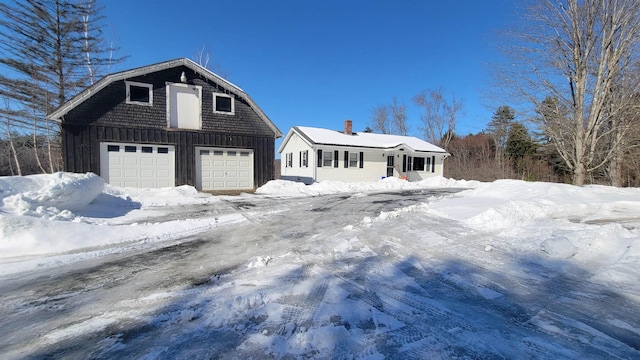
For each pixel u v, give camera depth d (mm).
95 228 6055
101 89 13008
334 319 2826
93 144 12859
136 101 13664
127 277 3969
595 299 3197
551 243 4648
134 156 13609
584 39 13773
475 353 2326
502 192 11086
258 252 5012
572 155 14805
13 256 4801
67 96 21578
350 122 24188
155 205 10266
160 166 14094
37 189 7156
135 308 3111
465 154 35781
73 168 12523
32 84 20172
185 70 14617
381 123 45281
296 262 4449
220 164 15383
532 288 3486
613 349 2352
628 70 13281
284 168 25531
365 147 20953
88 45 21656
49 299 3350
